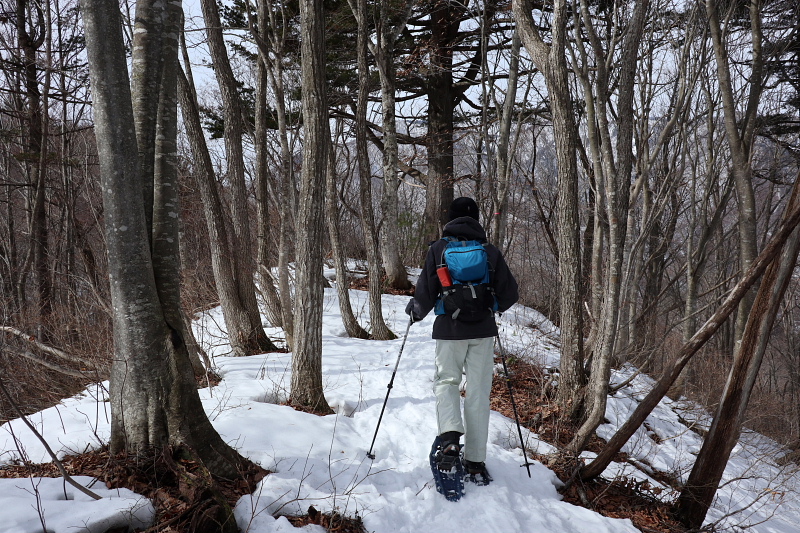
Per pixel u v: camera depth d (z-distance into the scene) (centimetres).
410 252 1638
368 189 814
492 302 356
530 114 1313
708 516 411
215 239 725
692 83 752
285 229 702
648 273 1340
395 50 1420
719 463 352
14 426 367
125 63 281
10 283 1284
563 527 318
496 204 986
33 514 231
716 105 1027
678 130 805
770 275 344
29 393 638
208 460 303
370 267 811
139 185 294
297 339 473
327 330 838
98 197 1004
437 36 1422
